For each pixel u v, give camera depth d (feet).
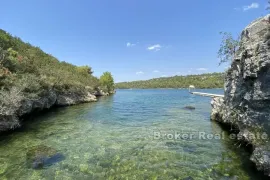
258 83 25.58
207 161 28.81
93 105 103.71
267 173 22.31
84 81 144.97
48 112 76.84
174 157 30.58
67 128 49.78
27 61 79.61
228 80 44.19
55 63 149.79
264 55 24.22
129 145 36.35
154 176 24.66
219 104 54.19
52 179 23.94
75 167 27.20
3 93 42.65
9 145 35.91
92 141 38.78
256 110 26.61
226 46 52.49
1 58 63.21
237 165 27.04
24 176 24.67
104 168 26.96
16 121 48.24
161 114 72.59
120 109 87.40
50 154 31.07
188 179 23.76
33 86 60.70
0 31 115.55
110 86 227.20
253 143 26.45
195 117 65.31
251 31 31.24
